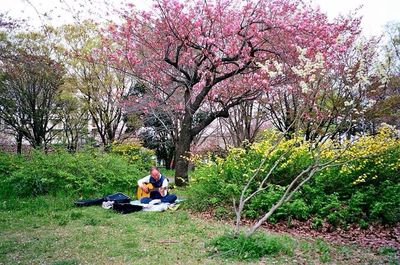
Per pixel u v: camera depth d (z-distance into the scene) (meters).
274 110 18.86
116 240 5.98
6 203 8.74
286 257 5.23
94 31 20.70
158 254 5.27
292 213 7.84
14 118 23.64
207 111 18.92
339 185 8.55
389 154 8.83
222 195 8.91
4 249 5.39
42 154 11.65
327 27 12.83
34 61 16.66
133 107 17.92
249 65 12.95
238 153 9.73
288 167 8.57
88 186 10.43
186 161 13.14
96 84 22.12
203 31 12.76
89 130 26.05
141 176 12.54
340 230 7.48
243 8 12.83
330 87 11.48
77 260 4.98
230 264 4.90
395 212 8.09
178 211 8.69
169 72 14.14
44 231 6.54
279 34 12.70
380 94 14.81
